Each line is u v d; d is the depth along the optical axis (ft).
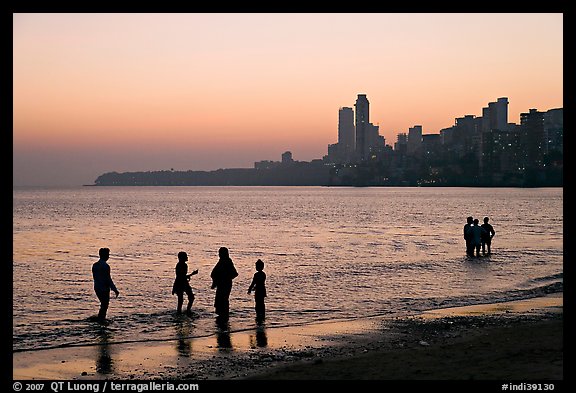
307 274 92.27
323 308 62.80
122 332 49.93
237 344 45.39
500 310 59.62
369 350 42.70
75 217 291.38
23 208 397.60
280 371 36.70
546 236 164.55
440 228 206.18
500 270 93.45
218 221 257.14
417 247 138.51
